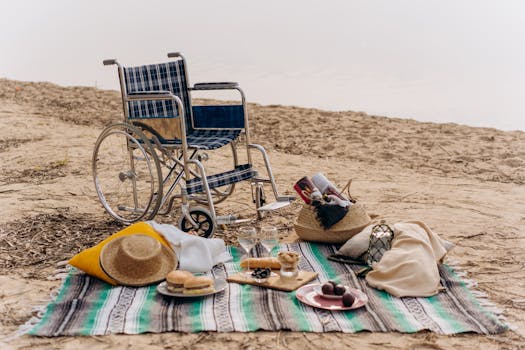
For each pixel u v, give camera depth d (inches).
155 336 125.0
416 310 136.0
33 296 146.7
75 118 404.2
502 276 158.2
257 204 208.1
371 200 235.8
